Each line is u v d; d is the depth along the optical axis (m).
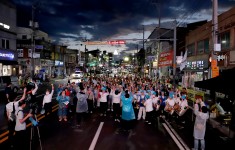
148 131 11.41
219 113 11.73
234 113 9.31
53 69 69.62
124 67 135.62
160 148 8.95
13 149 8.41
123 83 20.78
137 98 14.94
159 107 14.32
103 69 127.62
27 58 54.12
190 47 28.48
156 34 50.44
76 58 95.00
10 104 8.57
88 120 13.70
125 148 8.89
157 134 10.89
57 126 12.16
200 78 24.14
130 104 11.66
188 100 18.00
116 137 10.32
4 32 36.62
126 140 9.90
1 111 16.09
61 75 73.38
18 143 8.09
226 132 10.12
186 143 9.59
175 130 11.66
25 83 31.14
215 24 12.66
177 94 13.91
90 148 8.82
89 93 15.80
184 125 12.68
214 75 12.73
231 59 17.73
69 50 86.31
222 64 19.14
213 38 12.80
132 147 9.02
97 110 17.00
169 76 38.00
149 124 12.88
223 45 19.36
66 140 9.77
